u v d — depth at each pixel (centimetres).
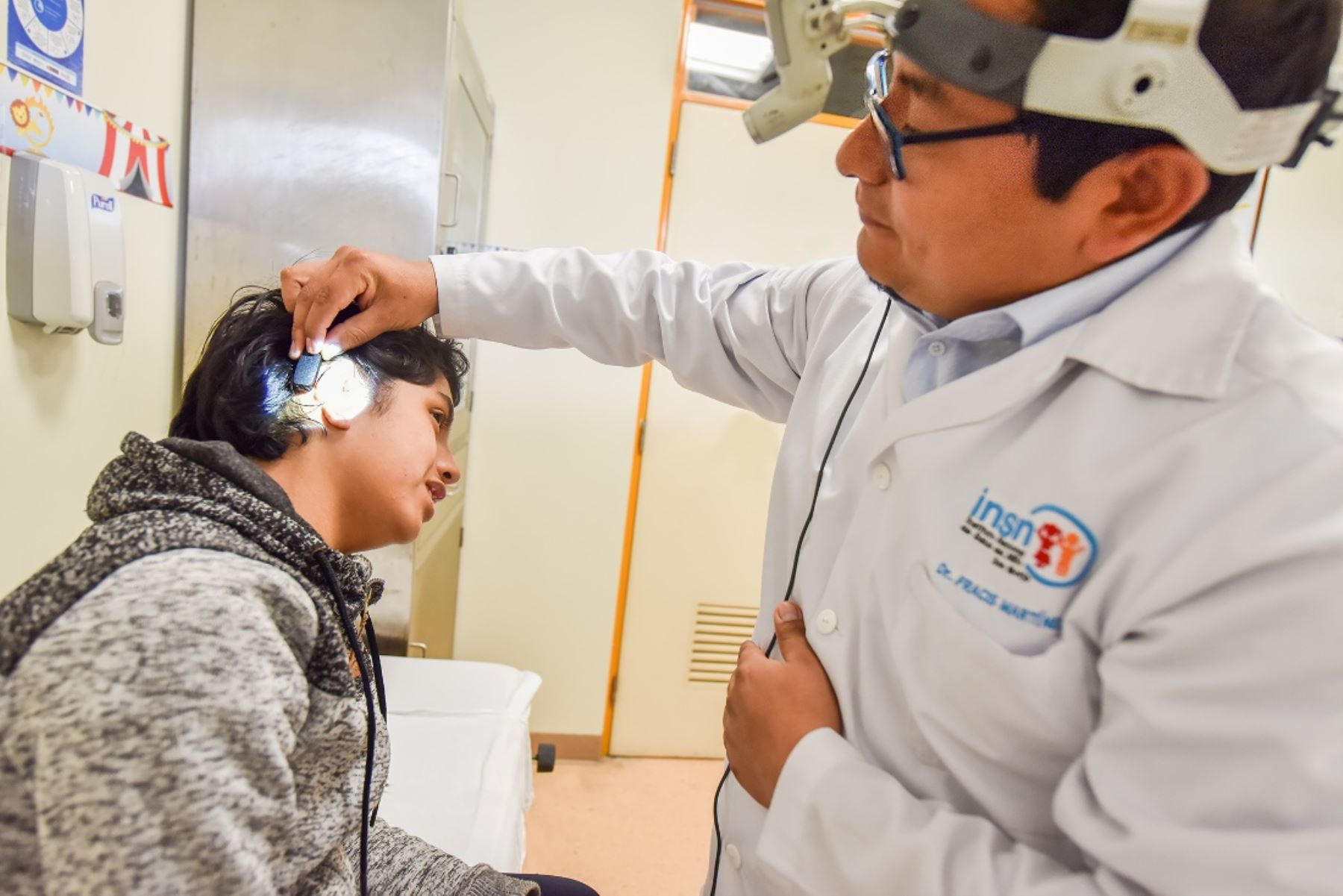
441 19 134
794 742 63
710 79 232
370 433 70
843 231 228
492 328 98
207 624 48
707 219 224
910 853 53
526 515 224
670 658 244
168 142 124
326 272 77
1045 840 58
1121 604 52
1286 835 42
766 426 235
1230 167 50
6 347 88
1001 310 61
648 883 191
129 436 60
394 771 132
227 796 47
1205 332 55
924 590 60
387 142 135
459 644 229
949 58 51
